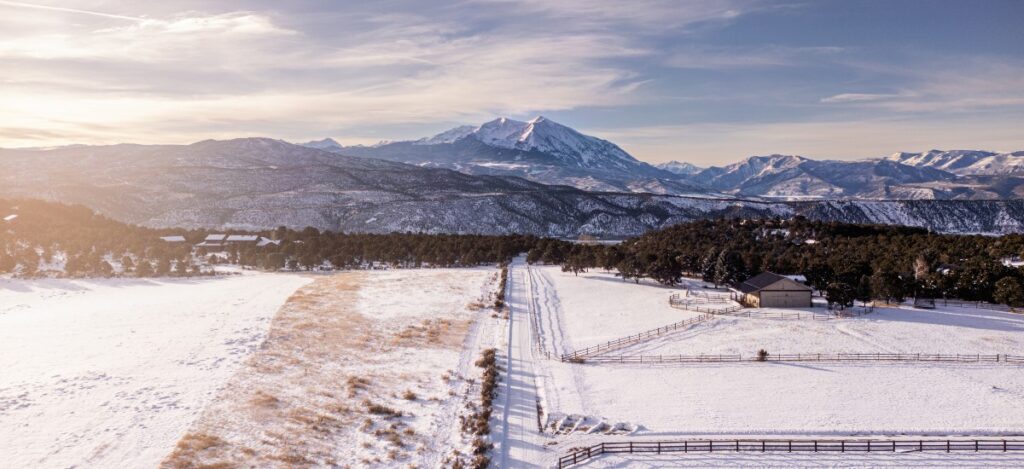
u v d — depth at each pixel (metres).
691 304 97.44
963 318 85.31
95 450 44.50
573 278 127.31
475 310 94.44
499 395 57.16
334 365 65.44
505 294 108.69
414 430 48.59
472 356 69.94
